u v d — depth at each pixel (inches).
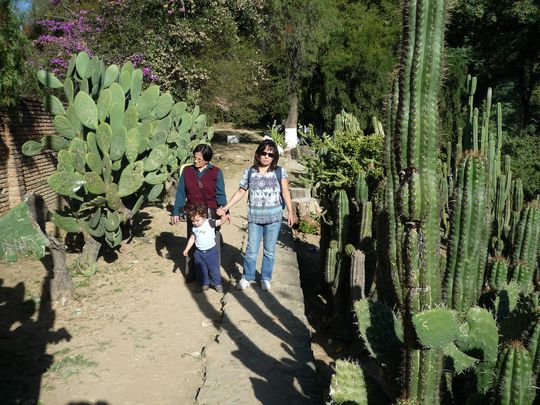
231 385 149.1
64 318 198.7
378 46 934.4
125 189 249.3
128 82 300.8
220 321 197.8
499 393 87.0
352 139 277.1
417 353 87.4
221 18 757.3
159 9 703.7
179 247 306.8
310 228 427.8
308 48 948.0
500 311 135.6
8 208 327.6
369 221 218.2
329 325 228.8
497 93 956.6
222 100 932.6
